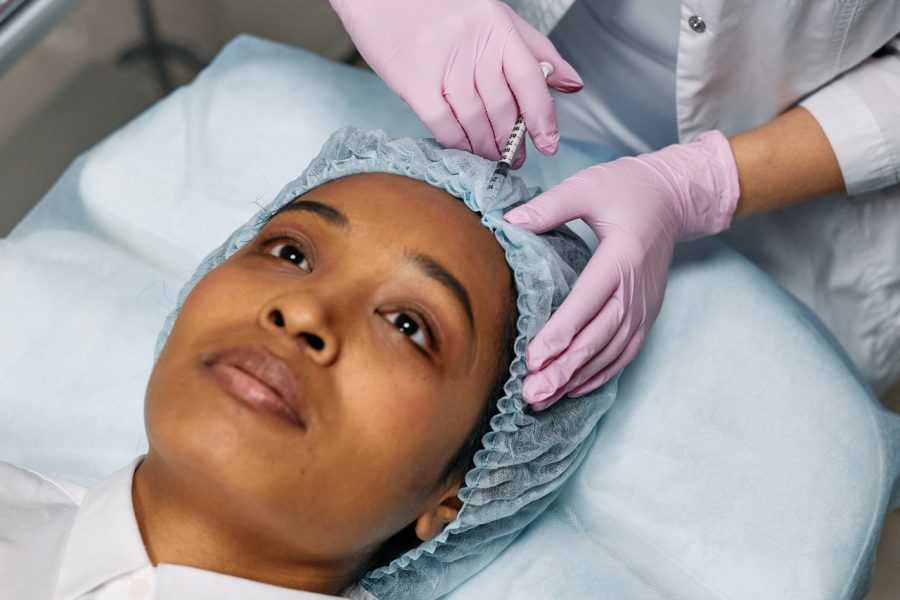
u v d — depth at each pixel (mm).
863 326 1640
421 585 1235
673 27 1443
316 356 980
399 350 1022
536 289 1140
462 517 1148
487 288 1097
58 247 1520
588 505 1319
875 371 1687
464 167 1167
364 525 1042
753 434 1329
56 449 1361
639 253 1251
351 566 1133
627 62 1575
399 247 1068
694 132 1516
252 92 1629
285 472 966
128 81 2061
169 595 1007
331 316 1005
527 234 1151
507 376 1130
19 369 1402
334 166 1222
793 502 1284
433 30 1289
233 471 954
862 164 1390
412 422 1016
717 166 1400
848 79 1405
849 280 1589
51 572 1071
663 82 1556
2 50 1460
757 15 1309
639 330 1283
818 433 1326
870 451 1319
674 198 1359
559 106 1730
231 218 1518
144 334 1433
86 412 1379
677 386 1365
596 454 1338
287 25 2316
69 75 1943
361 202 1111
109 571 1030
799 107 1439
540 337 1135
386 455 1010
